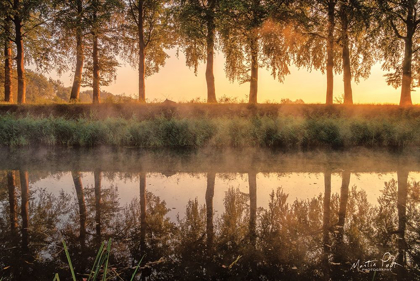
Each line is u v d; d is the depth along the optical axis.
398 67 18.20
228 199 4.02
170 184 4.82
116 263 2.33
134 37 20.27
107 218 3.30
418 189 4.45
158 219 3.28
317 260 2.38
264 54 15.63
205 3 17.03
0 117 11.30
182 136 9.80
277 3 15.13
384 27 15.91
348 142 9.81
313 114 12.61
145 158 7.35
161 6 18.72
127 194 4.24
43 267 2.26
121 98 15.45
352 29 15.38
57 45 17.88
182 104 13.63
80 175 5.43
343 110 12.76
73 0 16.59
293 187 4.63
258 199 4.03
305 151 8.56
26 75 19.16
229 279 2.11
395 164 6.45
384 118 11.26
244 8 14.35
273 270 2.24
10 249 2.55
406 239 2.75
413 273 2.19
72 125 10.42
